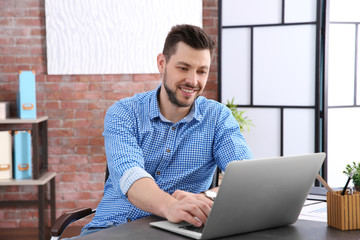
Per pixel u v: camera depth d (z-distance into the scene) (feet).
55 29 12.10
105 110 12.48
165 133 5.63
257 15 12.00
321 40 11.45
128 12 12.23
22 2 12.09
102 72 12.30
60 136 12.47
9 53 12.19
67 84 12.35
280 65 11.89
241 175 3.54
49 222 12.56
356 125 12.51
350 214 3.95
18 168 10.96
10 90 12.25
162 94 5.62
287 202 4.01
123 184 4.72
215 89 12.97
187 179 5.72
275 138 12.14
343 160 12.45
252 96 12.28
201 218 3.96
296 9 11.57
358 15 12.41
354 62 12.45
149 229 3.94
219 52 12.42
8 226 12.48
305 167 3.97
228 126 5.79
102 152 12.58
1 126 12.41
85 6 12.12
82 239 3.66
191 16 12.43
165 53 5.29
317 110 11.47
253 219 3.86
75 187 12.59
